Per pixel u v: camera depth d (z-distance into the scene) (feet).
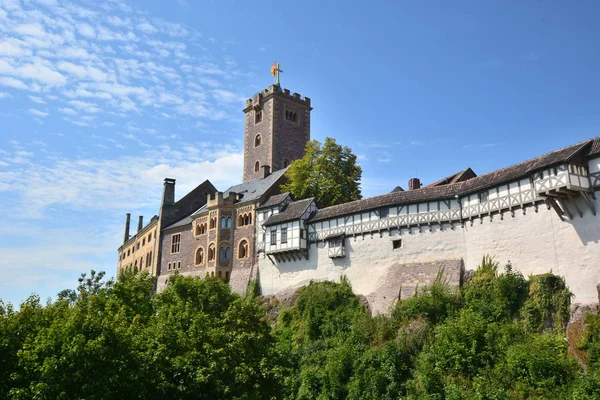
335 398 122.11
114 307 105.40
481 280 125.08
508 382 98.99
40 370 73.87
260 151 252.01
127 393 80.02
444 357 109.81
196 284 108.68
